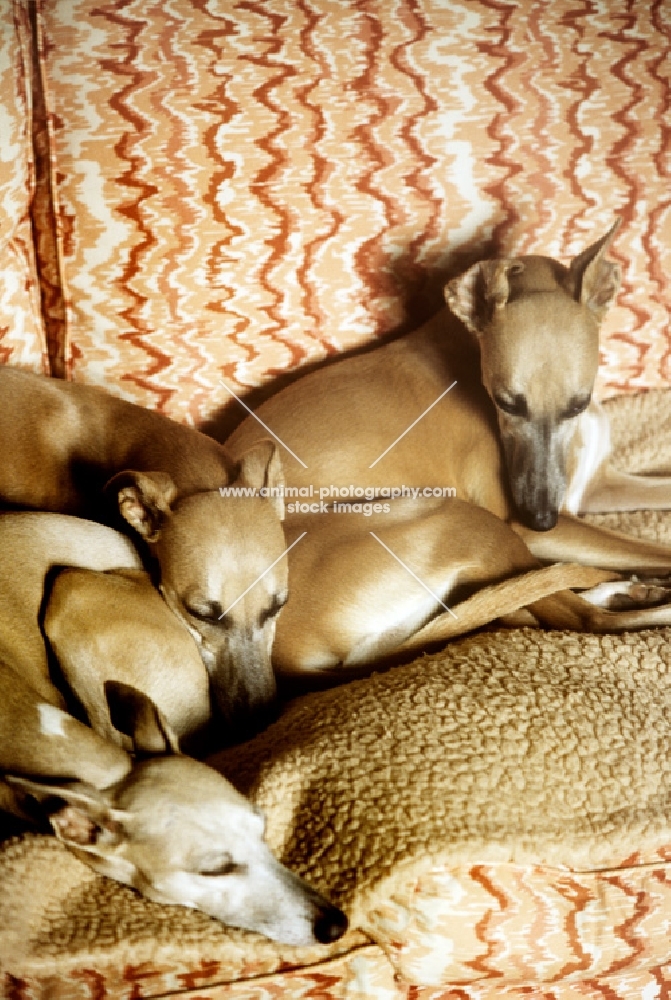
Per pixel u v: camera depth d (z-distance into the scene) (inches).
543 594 69.2
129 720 57.8
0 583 63.1
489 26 72.8
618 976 59.9
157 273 75.9
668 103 75.8
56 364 79.1
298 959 53.6
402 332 81.4
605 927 56.9
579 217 78.1
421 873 53.4
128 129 72.0
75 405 74.8
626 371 85.2
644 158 77.0
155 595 66.1
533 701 61.1
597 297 73.0
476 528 72.3
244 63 71.5
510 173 76.0
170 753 57.2
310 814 57.5
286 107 72.5
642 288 81.4
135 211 74.0
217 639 65.6
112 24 70.3
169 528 64.9
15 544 64.7
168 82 71.4
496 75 73.6
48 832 56.9
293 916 53.2
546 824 56.2
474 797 56.0
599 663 65.7
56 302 77.1
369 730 59.5
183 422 81.7
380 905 53.7
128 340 78.3
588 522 79.0
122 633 63.1
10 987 51.6
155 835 53.8
